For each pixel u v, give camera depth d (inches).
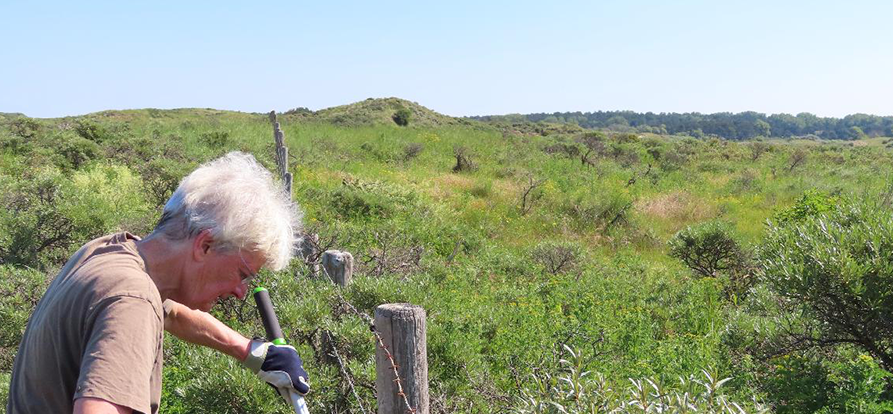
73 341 53.4
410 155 1173.7
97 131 980.6
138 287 53.6
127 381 49.5
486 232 621.3
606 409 114.0
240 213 57.7
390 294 188.9
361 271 300.0
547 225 665.0
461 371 171.3
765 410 122.8
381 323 116.2
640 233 653.9
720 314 322.7
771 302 257.6
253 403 139.9
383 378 116.6
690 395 121.5
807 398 198.1
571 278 399.5
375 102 2657.5
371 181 769.6
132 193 518.3
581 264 460.1
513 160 1194.0
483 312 259.8
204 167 61.1
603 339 238.1
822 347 227.3
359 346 162.4
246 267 59.4
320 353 169.3
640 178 1036.5
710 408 114.3
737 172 1238.9
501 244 583.2
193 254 57.9
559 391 124.8
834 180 1104.8
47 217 332.2
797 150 1530.5
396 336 115.4
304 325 164.9
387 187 691.4
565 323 270.8
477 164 1106.1
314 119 2324.1
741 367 224.1
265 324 77.5
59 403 55.3
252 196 59.0
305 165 888.3
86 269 55.2
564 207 715.4
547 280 412.8
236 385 140.6
